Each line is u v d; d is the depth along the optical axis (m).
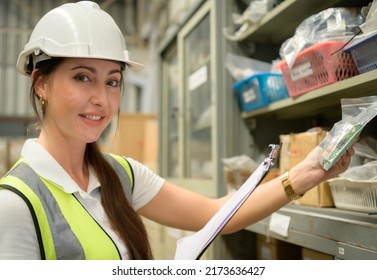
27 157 0.90
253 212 1.06
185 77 2.20
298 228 1.06
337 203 1.09
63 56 0.84
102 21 0.92
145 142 3.53
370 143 1.03
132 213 1.04
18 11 5.70
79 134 0.89
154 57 4.98
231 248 1.61
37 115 0.93
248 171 1.40
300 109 1.37
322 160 0.91
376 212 0.94
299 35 1.10
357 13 1.02
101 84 0.89
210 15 1.69
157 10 4.40
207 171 1.89
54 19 0.90
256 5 1.37
